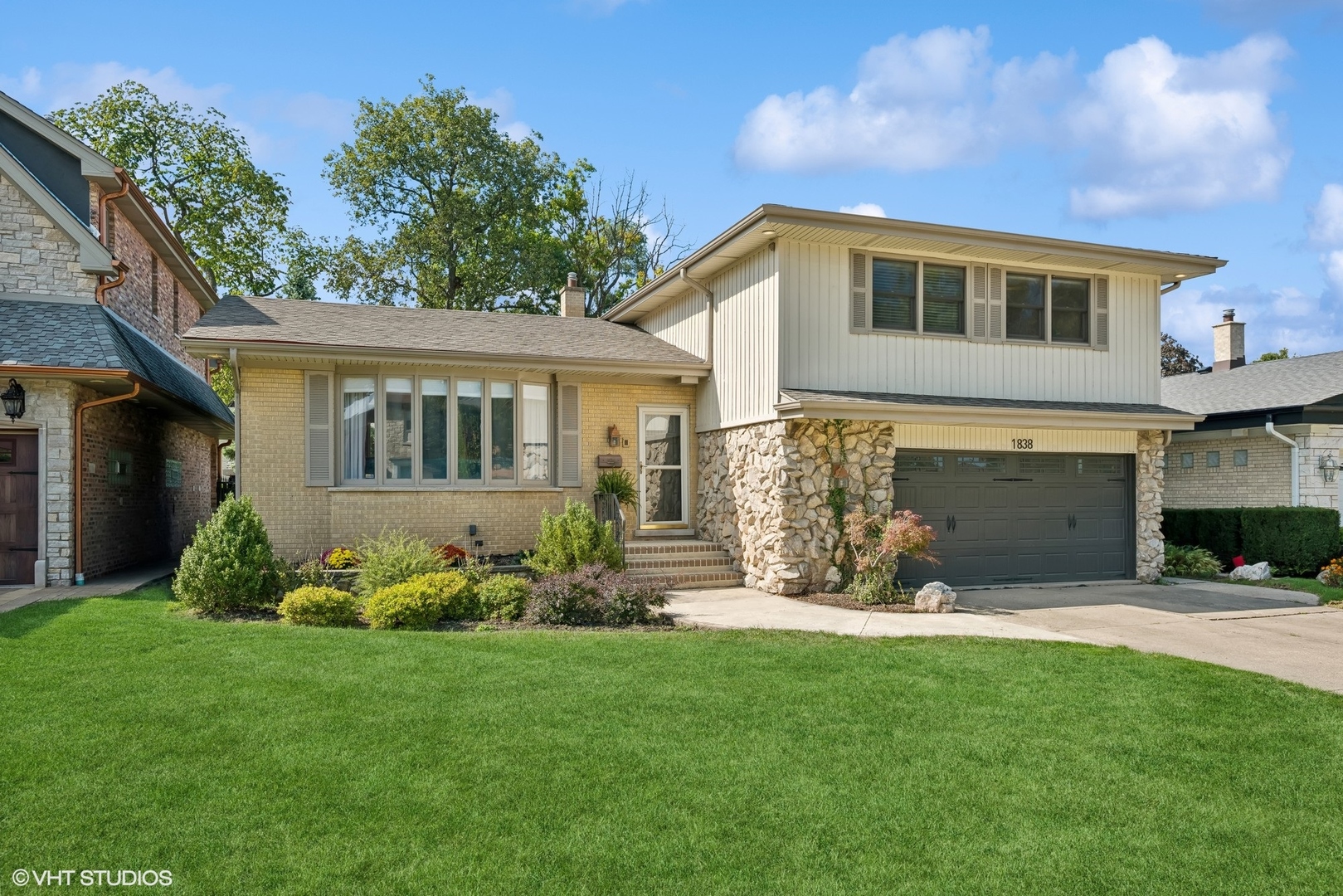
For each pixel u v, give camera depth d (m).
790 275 13.08
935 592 11.50
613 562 12.52
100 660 7.37
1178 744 5.99
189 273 19.36
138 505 15.71
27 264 13.38
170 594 11.42
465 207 32.53
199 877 3.96
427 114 32.66
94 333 12.67
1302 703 7.08
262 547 10.56
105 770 5.07
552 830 4.48
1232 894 4.04
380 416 13.79
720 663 7.95
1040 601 12.64
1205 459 19.86
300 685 6.81
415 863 4.11
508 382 14.62
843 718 6.37
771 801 4.90
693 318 16.17
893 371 13.69
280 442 13.33
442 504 14.02
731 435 14.60
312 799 4.77
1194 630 10.47
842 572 12.88
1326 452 17.58
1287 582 14.55
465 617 10.25
